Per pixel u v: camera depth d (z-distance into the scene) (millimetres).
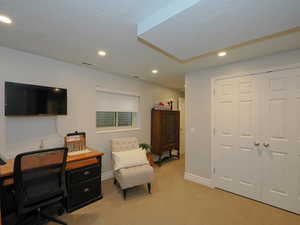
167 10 1164
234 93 2436
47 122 2322
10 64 1991
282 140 2047
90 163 2188
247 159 2322
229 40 1506
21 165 1418
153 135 3986
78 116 2674
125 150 2910
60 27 1500
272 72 2107
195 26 1250
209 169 2719
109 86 3119
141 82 3797
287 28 1289
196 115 2883
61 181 1700
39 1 1136
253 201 2240
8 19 1364
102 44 1857
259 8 1021
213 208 2082
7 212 1771
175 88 4820
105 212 1990
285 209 2021
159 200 2275
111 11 1251
